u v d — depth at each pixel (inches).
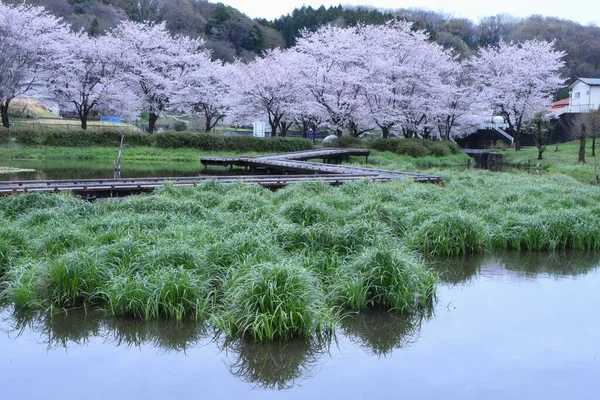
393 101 1326.3
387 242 274.5
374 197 425.1
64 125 1341.0
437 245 323.3
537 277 287.1
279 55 1472.7
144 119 1911.9
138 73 1316.4
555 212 376.5
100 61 1263.5
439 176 629.6
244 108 1381.6
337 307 225.6
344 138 1273.4
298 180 549.3
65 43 1272.1
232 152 1234.0
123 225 280.8
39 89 1330.0
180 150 1206.9
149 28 1391.5
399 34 1398.9
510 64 1454.2
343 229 279.9
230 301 208.4
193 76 1373.0
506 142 1652.3
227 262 239.1
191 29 2298.2
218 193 426.6
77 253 231.8
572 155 1268.5
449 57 1533.0
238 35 2298.2
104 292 214.4
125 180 486.9
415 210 383.6
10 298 228.5
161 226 293.1
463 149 1571.1
